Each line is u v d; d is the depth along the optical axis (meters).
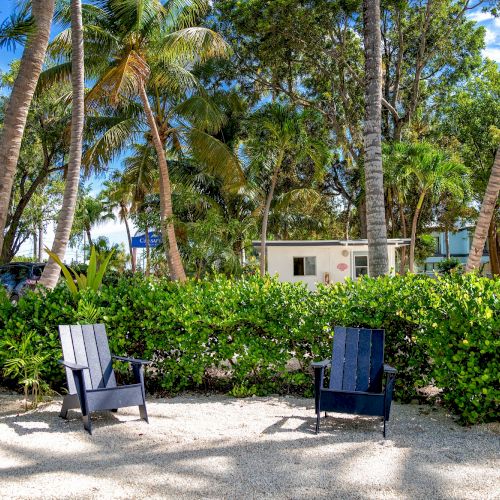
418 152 18.44
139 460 4.00
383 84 25.80
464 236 41.25
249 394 6.22
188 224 15.38
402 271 26.00
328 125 25.45
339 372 5.26
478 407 4.93
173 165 20.97
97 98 14.82
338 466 3.87
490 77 25.50
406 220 27.67
